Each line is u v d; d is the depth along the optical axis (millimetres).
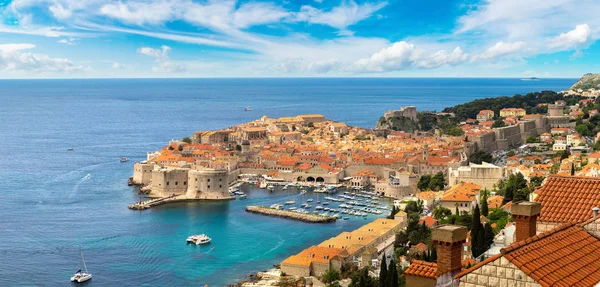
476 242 193625
